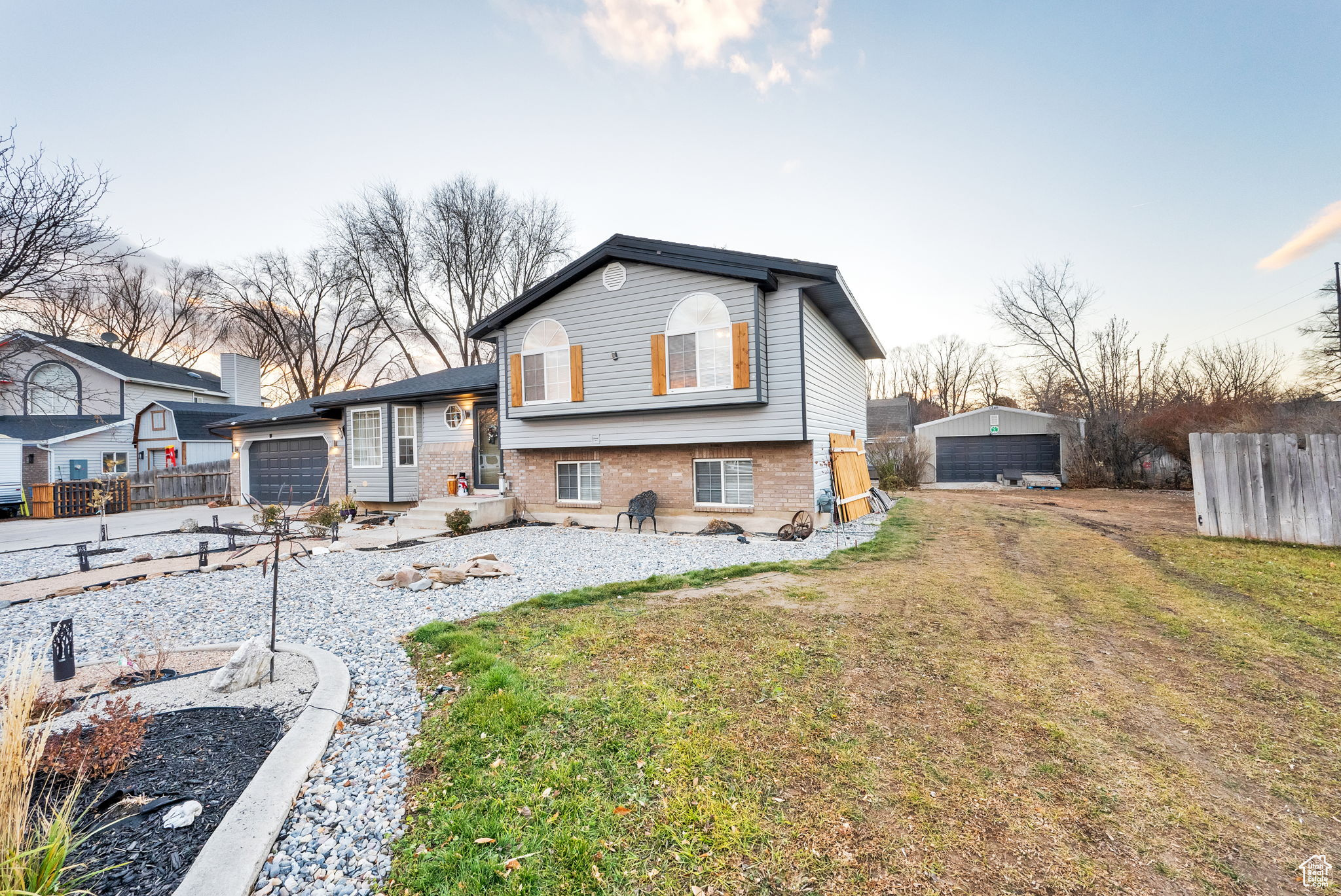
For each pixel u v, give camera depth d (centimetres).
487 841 215
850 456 1344
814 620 503
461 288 2995
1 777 177
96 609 597
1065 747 288
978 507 1421
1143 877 196
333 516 1070
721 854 207
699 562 792
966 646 437
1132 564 724
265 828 213
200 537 1163
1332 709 331
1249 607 534
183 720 322
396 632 497
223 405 2802
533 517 1262
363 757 281
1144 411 2302
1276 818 232
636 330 1059
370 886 193
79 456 2217
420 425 1434
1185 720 318
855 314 1168
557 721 312
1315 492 792
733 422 1010
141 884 188
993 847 211
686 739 291
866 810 232
